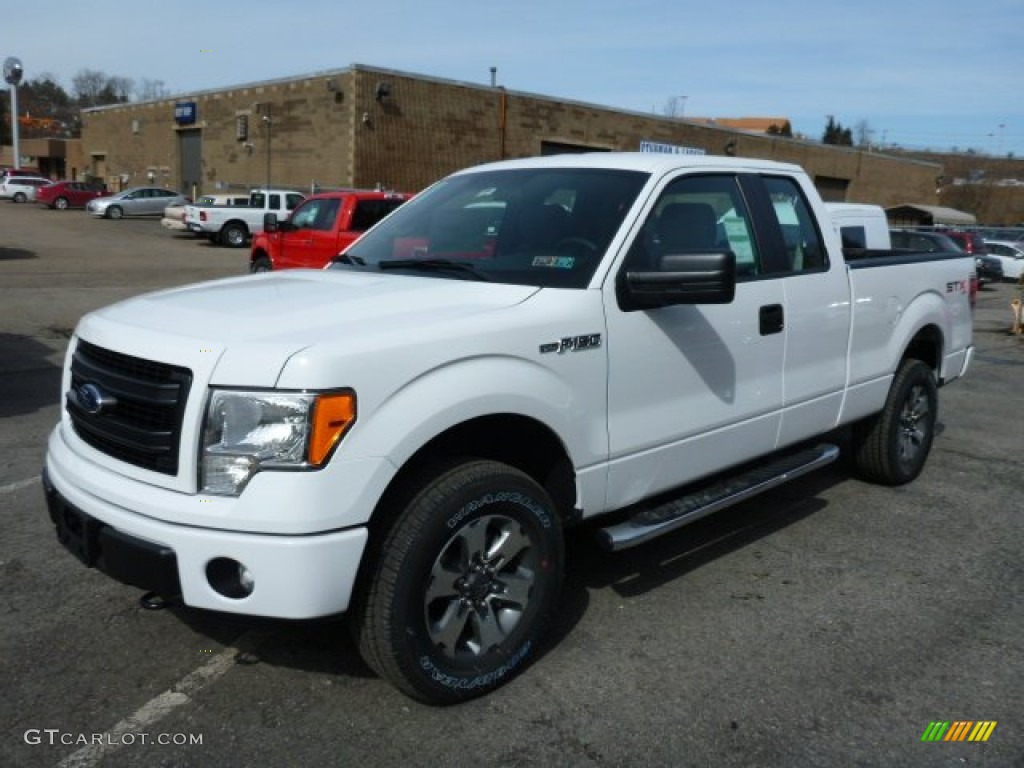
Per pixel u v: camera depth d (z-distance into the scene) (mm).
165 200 40781
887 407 5453
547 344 3217
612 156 4188
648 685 3266
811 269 4590
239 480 2656
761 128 103250
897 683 3324
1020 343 14352
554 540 3311
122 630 3582
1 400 7484
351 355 2717
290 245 14297
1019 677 3395
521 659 3260
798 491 5656
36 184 51188
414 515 2889
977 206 74375
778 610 3914
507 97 36312
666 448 3752
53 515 3217
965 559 4574
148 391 2828
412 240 4160
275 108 37125
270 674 3277
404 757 2811
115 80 117438
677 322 3721
